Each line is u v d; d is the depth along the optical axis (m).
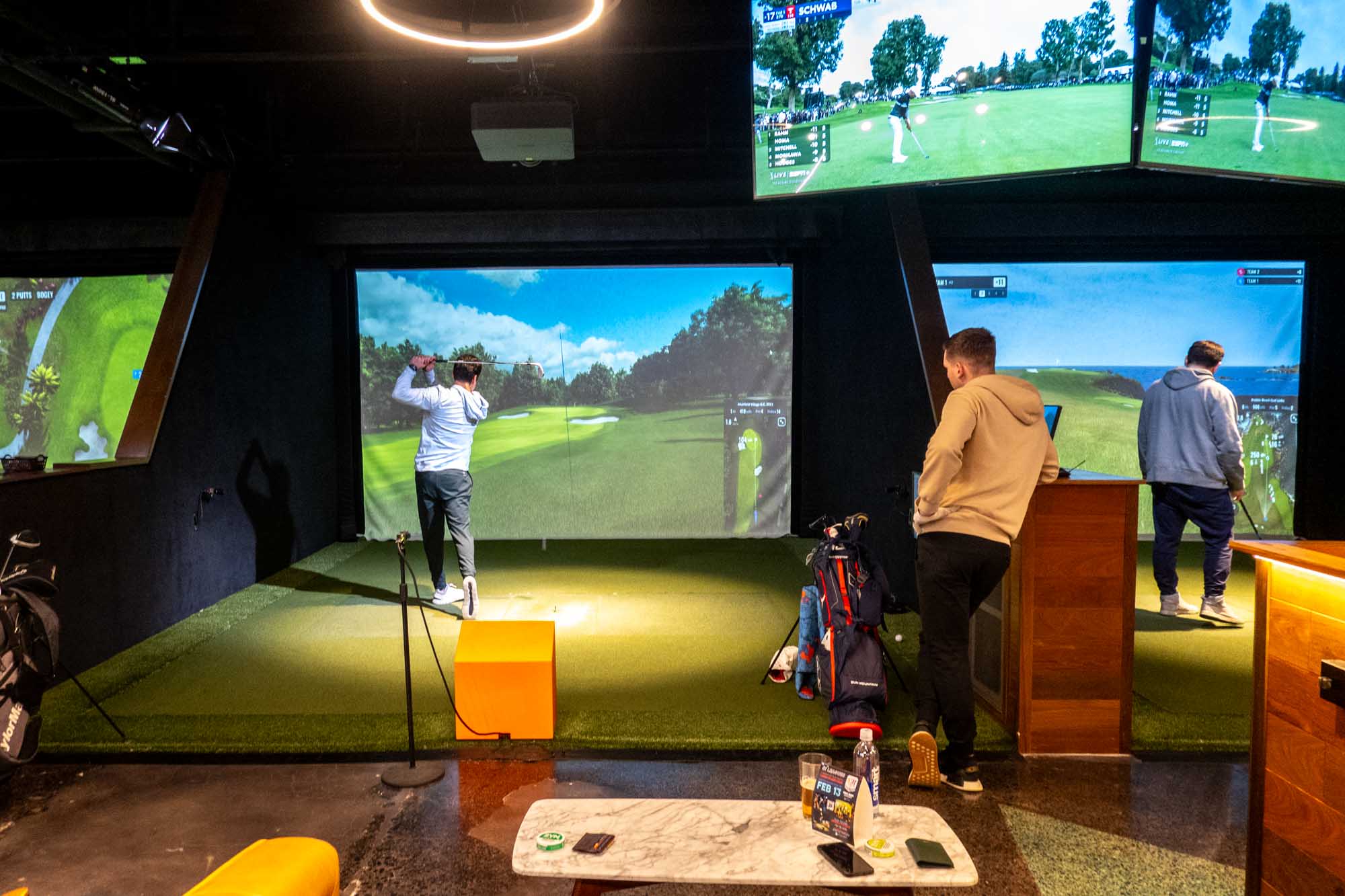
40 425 8.22
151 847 2.80
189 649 4.96
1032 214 7.62
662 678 4.44
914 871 1.84
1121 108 4.44
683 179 7.79
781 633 5.29
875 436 6.35
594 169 7.76
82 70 5.12
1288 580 2.08
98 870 2.67
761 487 8.49
